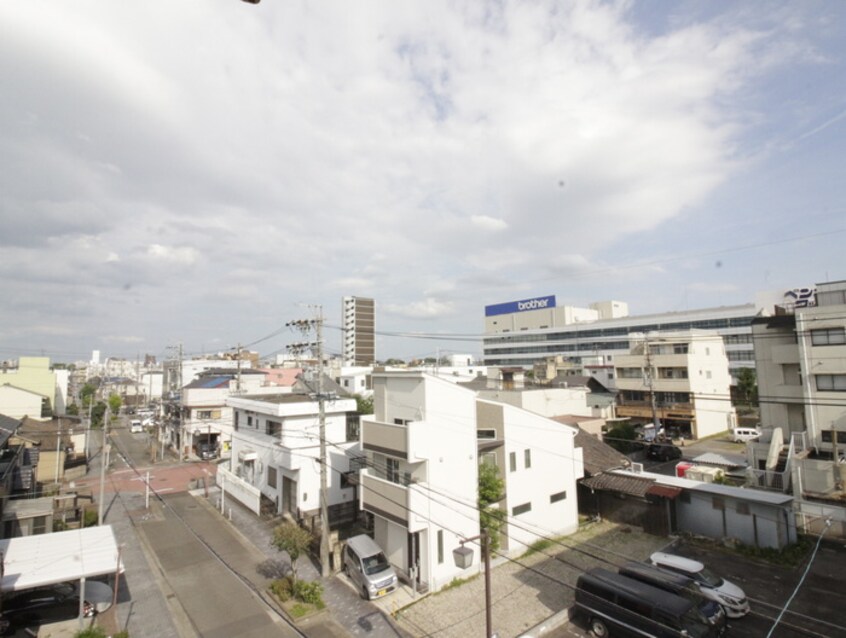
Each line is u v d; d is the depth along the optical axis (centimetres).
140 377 10556
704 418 4844
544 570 1992
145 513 2931
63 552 1756
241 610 1744
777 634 1496
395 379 2162
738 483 2870
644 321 8100
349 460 2783
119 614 1730
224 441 4769
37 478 3525
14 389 4488
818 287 2889
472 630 1569
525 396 3619
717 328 7225
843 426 2622
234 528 2634
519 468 2245
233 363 7831
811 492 2308
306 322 2245
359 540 2012
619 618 1476
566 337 9288
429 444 1931
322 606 1731
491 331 11038
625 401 5253
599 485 2530
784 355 2975
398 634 1563
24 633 1585
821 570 1889
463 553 1321
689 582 1608
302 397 3347
